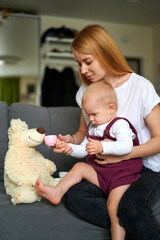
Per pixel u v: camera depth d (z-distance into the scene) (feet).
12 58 15.25
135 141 4.11
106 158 4.00
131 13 16.78
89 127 4.61
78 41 4.39
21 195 3.76
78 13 16.69
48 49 16.26
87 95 4.26
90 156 4.43
